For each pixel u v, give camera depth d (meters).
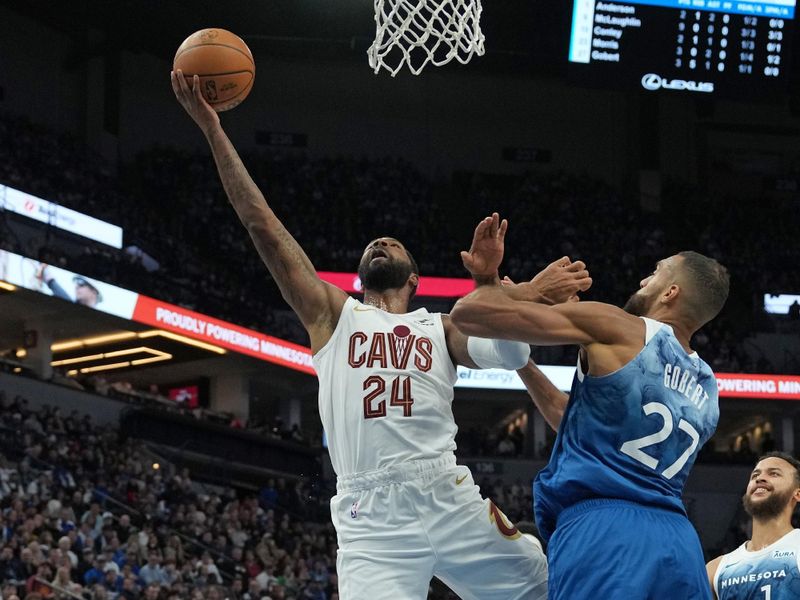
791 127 34.09
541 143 33.16
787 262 31.41
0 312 22.92
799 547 5.08
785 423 29.02
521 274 29.69
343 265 28.55
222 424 24.03
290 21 27.83
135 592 14.65
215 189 29.27
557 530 3.43
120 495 18.94
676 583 3.29
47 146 25.62
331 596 19.11
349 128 31.98
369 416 3.80
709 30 20.80
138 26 27.38
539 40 21.06
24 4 26.77
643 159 32.72
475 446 27.16
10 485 16.48
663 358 3.46
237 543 19.48
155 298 23.58
